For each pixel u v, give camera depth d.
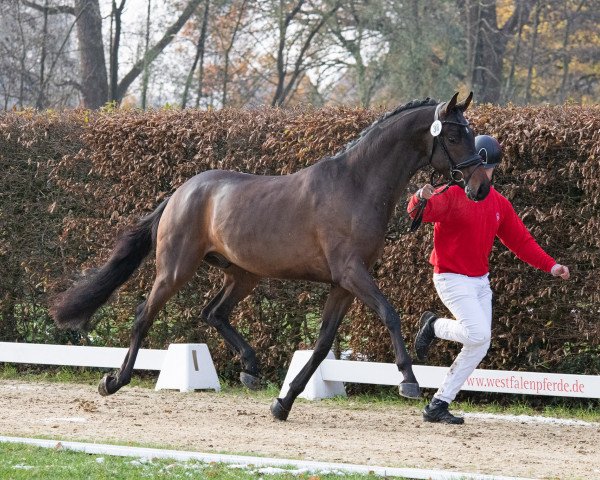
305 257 9.24
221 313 10.55
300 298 12.42
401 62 28.47
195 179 10.33
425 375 11.39
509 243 9.45
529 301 11.34
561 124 11.09
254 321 12.83
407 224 11.91
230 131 12.70
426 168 11.78
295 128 12.34
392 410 11.07
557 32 33.16
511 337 11.51
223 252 9.95
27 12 30.73
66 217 13.77
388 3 28.78
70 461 7.16
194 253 10.15
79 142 13.77
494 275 11.53
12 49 29.80
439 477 6.73
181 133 12.99
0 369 14.29
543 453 8.20
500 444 8.65
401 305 12.04
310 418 10.08
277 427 9.33
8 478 6.52
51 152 13.88
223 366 13.27
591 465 7.62
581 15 32.44
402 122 8.96
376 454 7.87
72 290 10.80
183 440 8.34
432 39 28.53
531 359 11.59
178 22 30.16
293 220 9.24
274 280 12.68
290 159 12.47
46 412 9.97
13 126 13.93
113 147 13.38
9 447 7.61
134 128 13.31
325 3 29.27
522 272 11.41
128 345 13.78
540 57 32.41
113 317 13.81
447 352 11.97
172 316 13.39
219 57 30.75
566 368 11.49
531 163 11.35
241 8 29.91
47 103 30.28
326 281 9.37
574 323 11.31
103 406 10.55
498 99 30.53
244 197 9.68
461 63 29.59
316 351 9.48
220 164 12.81
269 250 9.41
